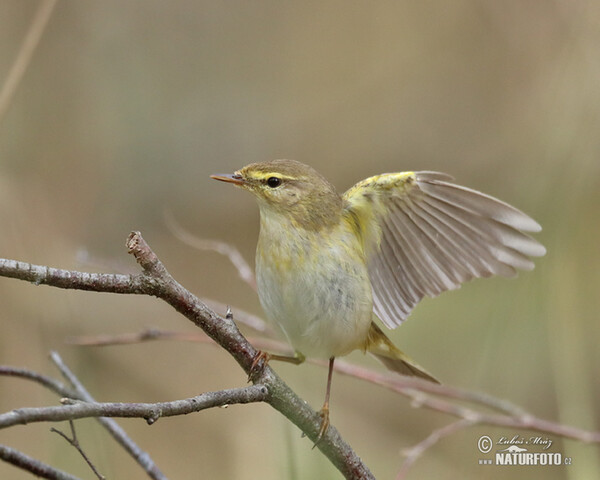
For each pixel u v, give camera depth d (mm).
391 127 15148
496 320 10977
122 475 11125
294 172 6844
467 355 11914
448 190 6797
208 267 14492
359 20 15500
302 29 15633
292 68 15578
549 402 11000
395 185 6902
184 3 15211
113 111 14312
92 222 13555
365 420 12117
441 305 12469
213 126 15031
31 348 10867
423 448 7703
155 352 12695
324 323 6676
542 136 11477
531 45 13281
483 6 14141
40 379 5555
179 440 11953
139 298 12969
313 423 5207
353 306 6699
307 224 6750
